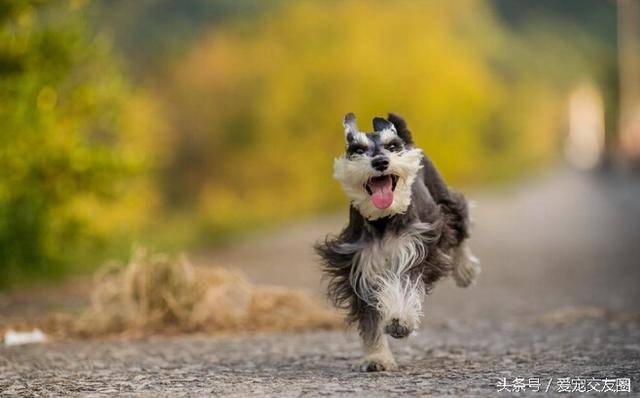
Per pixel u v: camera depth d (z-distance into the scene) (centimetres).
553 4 11888
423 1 5475
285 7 5181
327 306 1248
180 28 5212
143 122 2828
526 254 2209
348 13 5125
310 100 4900
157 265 1167
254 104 4894
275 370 843
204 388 749
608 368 804
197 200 4616
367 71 4984
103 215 2038
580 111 13325
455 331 1102
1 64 1712
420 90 5225
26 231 1639
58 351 981
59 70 1736
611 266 1889
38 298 1431
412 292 779
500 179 6906
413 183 830
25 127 1645
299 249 2531
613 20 11938
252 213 3672
